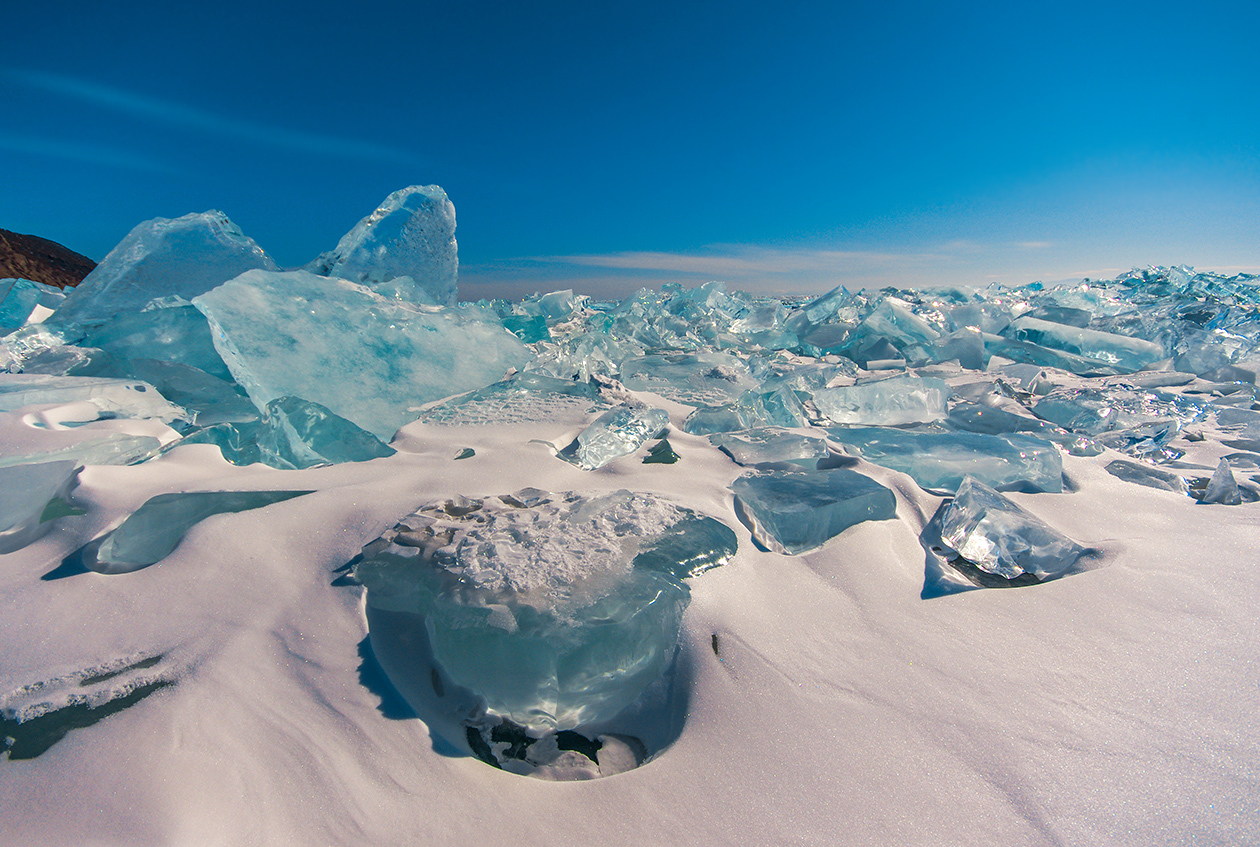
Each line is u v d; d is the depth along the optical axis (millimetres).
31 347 2992
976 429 2650
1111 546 1580
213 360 2990
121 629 1129
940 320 5285
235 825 792
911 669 1139
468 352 3271
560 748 1025
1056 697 1055
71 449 1877
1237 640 1185
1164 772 893
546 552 1367
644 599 1221
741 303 7367
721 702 1077
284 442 1964
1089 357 4469
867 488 1756
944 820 834
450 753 970
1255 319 4668
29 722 928
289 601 1236
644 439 2418
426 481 1835
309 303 2744
